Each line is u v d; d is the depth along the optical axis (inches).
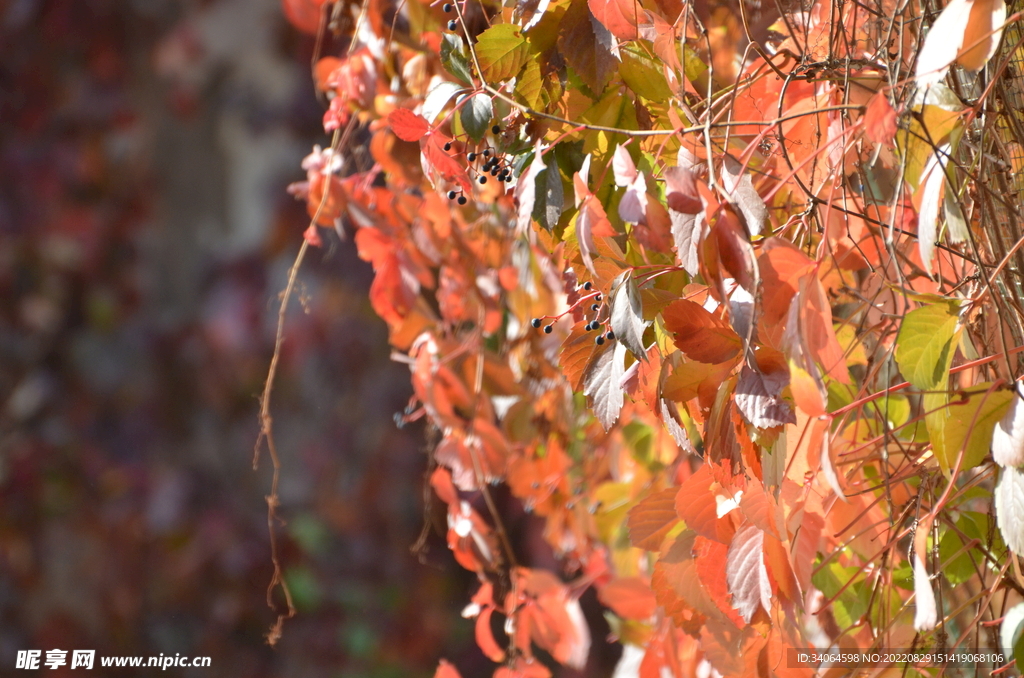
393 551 256.8
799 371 95.5
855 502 104.9
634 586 117.7
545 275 115.4
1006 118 99.4
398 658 247.3
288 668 246.7
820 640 109.5
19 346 259.1
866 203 101.0
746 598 99.3
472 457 115.5
